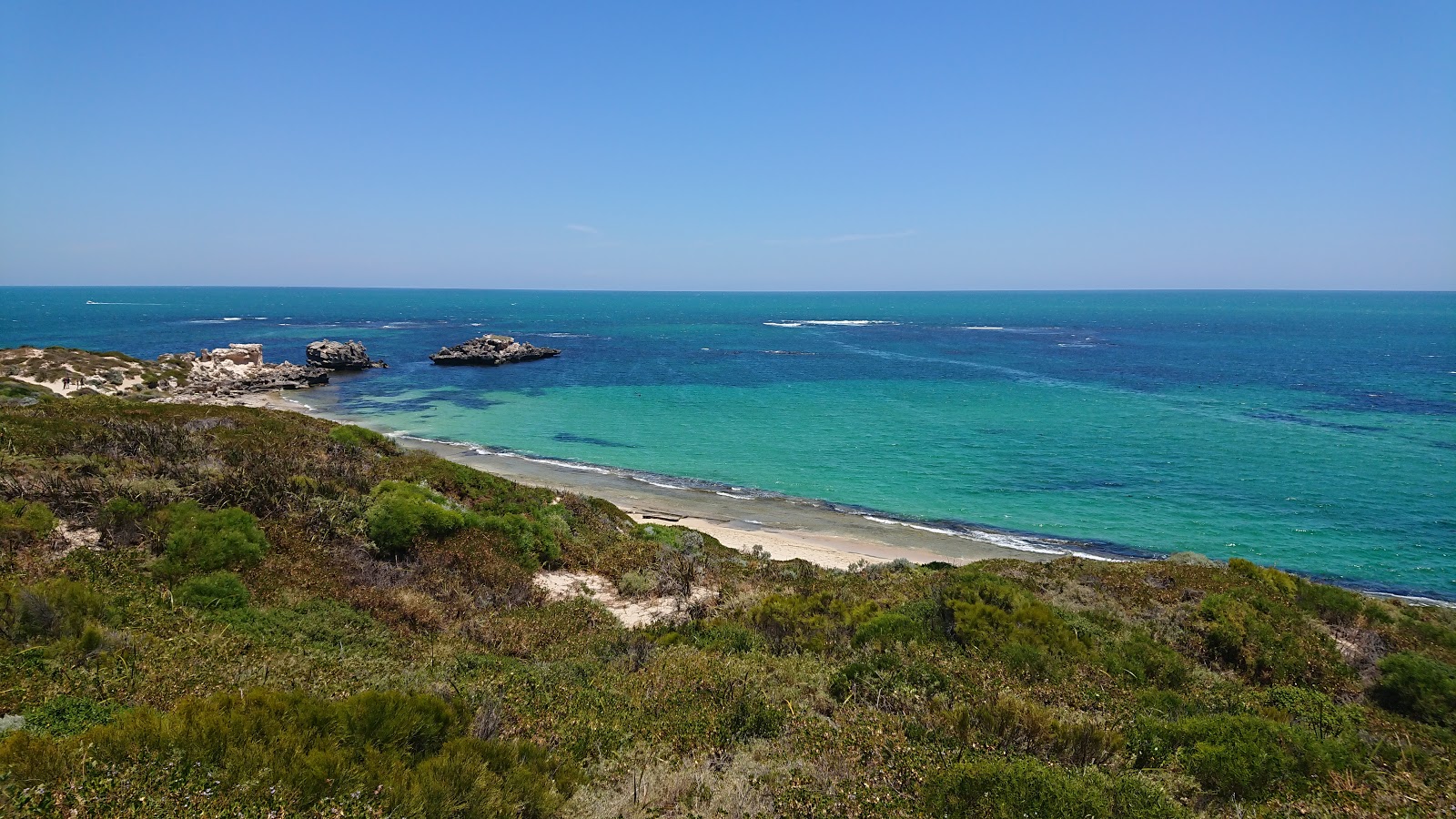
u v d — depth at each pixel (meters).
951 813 5.85
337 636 11.06
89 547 12.19
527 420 58.69
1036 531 32.53
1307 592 17.08
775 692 9.19
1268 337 138.88
